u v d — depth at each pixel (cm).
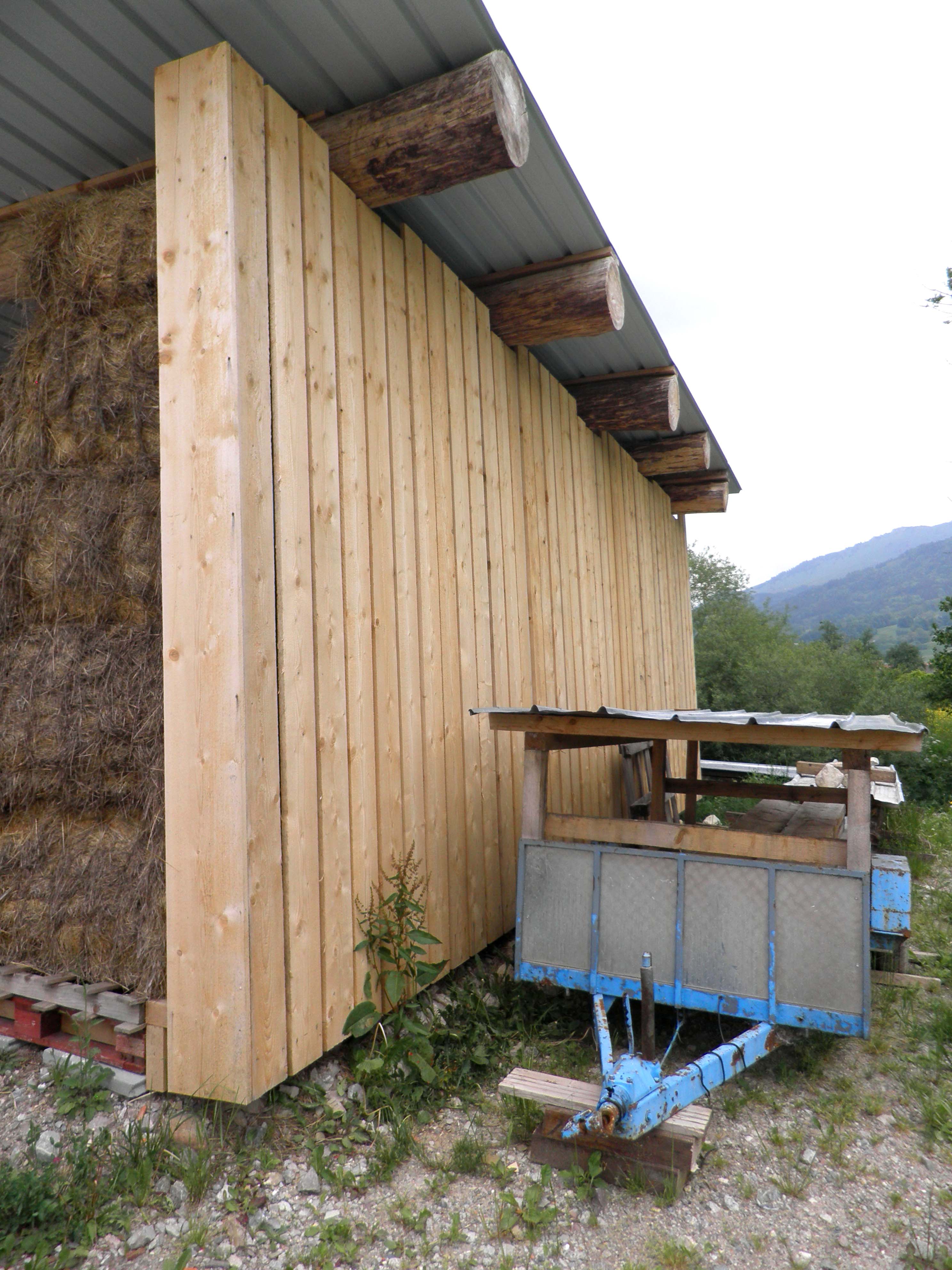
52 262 339
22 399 344
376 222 397
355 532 360
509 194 416
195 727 287
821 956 329
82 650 320
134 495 315
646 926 356
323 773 325
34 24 295
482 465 501
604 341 593
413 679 404
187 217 296
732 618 2048
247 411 291
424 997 391
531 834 390
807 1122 317
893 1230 254
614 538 767
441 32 315
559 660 605
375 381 386
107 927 311
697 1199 267
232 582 281
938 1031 379
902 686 1833
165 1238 239
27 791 329
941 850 773
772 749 1552
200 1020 281
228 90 289
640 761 792
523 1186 271
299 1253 238
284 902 297
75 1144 269
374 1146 288
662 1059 308
